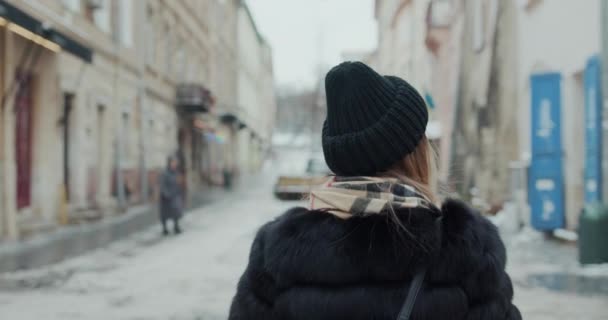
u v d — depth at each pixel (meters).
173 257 9.62
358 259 1.12
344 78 1.21
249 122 61.81
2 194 11.40
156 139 25.06
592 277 7.04
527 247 9.67
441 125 20.88
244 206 21.27
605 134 8.00
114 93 18.92
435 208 1.21
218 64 42.28
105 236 12.85
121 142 19.50
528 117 12.15
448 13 20.27
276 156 87.56
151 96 24.08
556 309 5.61
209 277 7.76
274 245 1.19
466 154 17.14
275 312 1.18
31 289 7.07
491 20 14.68
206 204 22.61
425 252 1.11
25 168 13.20
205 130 35.03
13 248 10.80
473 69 16.62
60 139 14.44
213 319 5.66
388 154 1.21
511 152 13.27
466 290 1.14
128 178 20.52
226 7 46.31
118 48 19.17
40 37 11.28
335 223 1.17
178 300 6.45
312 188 1.40
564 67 10.44
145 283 7.41
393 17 32.69
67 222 14.50
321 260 1.14
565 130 10.43
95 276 7.92
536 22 11.81
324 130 1.32
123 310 6.01
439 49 21.00
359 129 1.21
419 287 1.11
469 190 16.30
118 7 19.22
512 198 12.05
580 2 9.67
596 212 7.67
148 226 14.96
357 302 1.11
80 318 5.69
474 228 1.16
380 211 1.15
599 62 8.39
